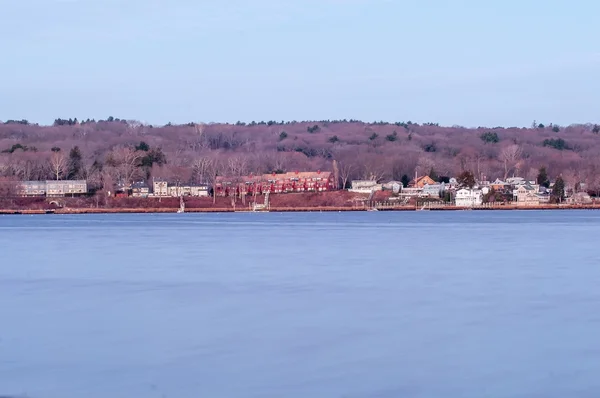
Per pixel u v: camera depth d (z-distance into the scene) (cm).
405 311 5122
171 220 19300
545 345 4206
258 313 5081
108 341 4362
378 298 5622
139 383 3600
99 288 6203
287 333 4503
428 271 7150
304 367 3819
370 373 3716
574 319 4841
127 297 5747
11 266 7819
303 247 9831
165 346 4234
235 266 7631
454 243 10394
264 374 3712
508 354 4028
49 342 4353
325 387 3522
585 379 3612
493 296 5678
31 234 13050
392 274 6931
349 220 18788
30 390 3519
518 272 7038
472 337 4388
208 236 12225
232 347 4194
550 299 5541
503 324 4706
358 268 7406
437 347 4178
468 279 6575
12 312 5206
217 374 3722
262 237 11900
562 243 10294
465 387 3519
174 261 8138
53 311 5225
